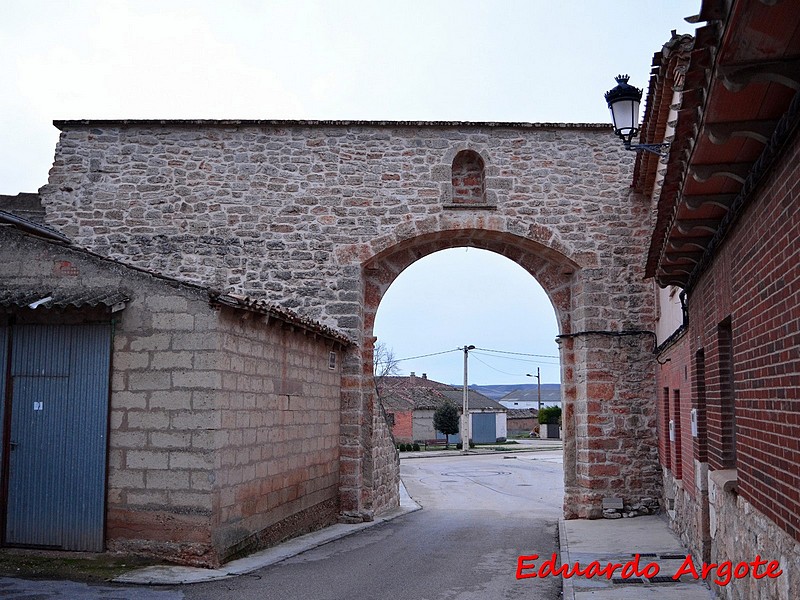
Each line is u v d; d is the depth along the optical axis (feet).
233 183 42.52
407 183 42.75
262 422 29.09
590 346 42.32
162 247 41.91
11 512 25.23
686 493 29.27
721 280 18.72
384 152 43.04
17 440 25.48
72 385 25.35
